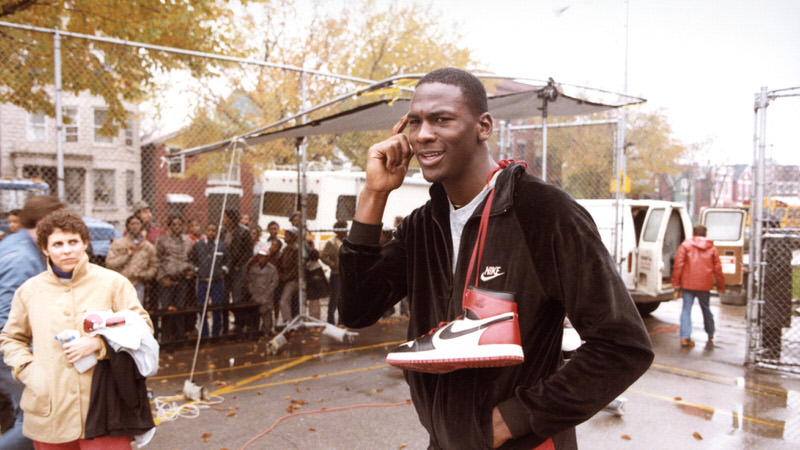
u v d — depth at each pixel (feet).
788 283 21.54
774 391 18.54
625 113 31.32
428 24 59.57
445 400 4.17
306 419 15.58
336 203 43.57
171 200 58.13
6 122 57.93
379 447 13.71
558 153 64.80
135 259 23.17
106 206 62.95
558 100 20.07
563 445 4.27
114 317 7.75
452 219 4.53
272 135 24.39
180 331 24.62
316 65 56.80
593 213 31.42
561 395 3.67
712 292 43.45
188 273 24.52
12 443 9.29
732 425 15.35
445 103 4.11
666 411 16.48
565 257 3.80
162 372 20.47
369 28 58.65
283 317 27.84
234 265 27.61
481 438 3.89
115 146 63.46
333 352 23.72
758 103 20.86
